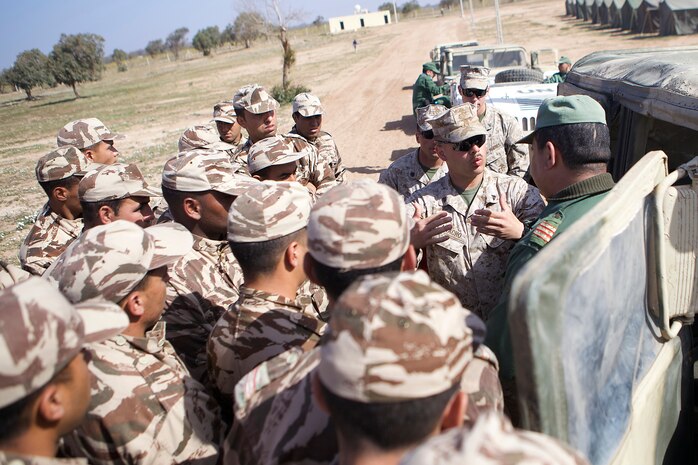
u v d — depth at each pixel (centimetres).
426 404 106
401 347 103
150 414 184
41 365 133
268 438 149
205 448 192
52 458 141
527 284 115
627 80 304
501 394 151
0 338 129
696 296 181
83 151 457
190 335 250
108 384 180
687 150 303
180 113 2538
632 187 153
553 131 208
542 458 78
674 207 175
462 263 281
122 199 299
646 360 175
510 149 455
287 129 1588
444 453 80
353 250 153
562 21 4281
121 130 2241
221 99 2800
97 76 4697
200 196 274
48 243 384
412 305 108
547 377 120
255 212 202
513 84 891
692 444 222
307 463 141
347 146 1362
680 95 239
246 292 206
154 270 204
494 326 183
